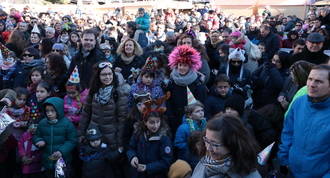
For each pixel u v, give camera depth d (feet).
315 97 8.34
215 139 6.26
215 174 6.58
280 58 17.54
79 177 13.26
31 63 17.35
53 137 12.08
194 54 13.35
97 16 71.26
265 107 13.98
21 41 22.21
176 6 81.00
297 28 38.73
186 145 11.64
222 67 17.21
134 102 13.01
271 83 15.99
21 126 13.11
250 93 15.64
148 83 13.91
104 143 12.46
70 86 13.69
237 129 6.22
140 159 11.34
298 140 8.59
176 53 13.42
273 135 11.85
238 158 6.18
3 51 18.25
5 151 11.73
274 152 12.06
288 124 9.41
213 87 14.49
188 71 13.38
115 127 12.69
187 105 12.71
